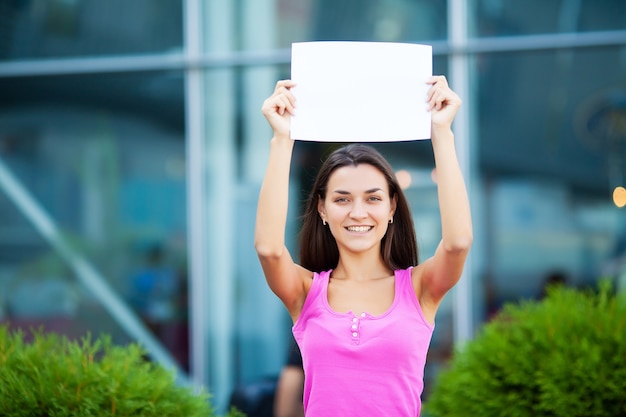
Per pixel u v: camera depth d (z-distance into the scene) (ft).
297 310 13.19
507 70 27.50
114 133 28.43
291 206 27.12
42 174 28.48
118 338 28.19
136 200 28.32
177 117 28.35
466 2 27.58
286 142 12.57
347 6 27.94
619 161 27.07
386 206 12.83
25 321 28.19
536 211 27.37
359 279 13.03
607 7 27.20
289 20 28.09
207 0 28.30
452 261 12.53
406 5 27.78
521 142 27.43
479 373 18.67
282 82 12.57
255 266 28.25
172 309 28.25
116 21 28.48
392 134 12.44
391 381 12.33
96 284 28.27
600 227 27.14
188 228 28.27
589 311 19.21
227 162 28.30
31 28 28.55
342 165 12.83
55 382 15.80
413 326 12.55
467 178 27.53
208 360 28.22
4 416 15.44
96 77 28.48
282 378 21.97
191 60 28.19
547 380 17.87
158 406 15.85
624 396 17.63
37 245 28.37
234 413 18.07
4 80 28.58
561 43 27.25
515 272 27.35
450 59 27.66
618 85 27.17
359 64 12.42
